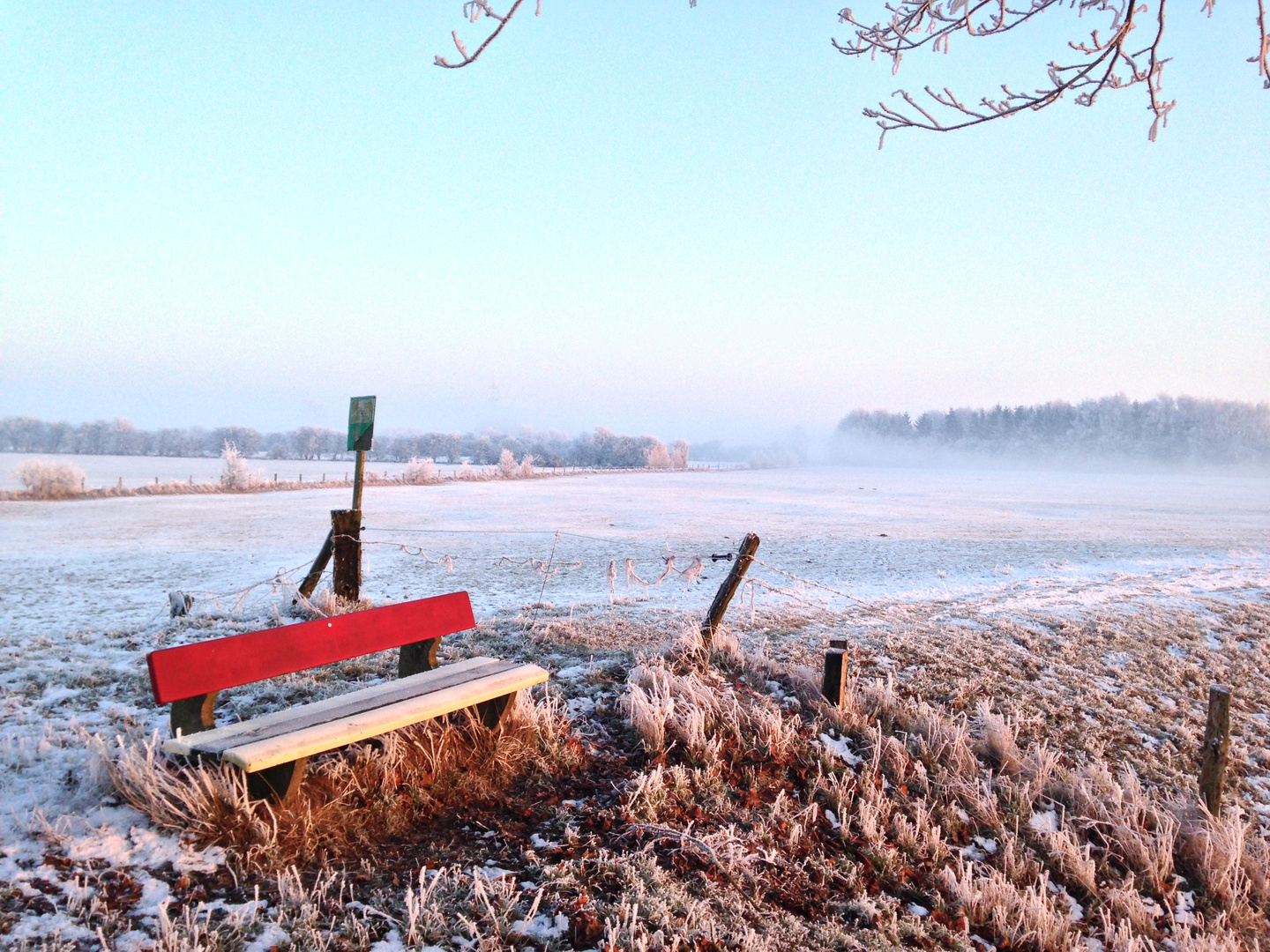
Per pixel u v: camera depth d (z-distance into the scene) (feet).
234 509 107.34
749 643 30.25
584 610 36.19
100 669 21.20
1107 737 23.86
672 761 17.13
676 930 11.47
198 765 13.03
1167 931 15.39
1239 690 29.91
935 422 632.38
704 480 253.24
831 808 16.70
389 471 259.80
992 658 30.14
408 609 16.30
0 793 12.48
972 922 14.12
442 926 10.77
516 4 8.23
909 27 10.33
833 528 94.17
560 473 280.92
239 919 10.05
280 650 13.64
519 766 15.72
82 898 9.95
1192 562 68.64
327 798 13.34
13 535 72.54
